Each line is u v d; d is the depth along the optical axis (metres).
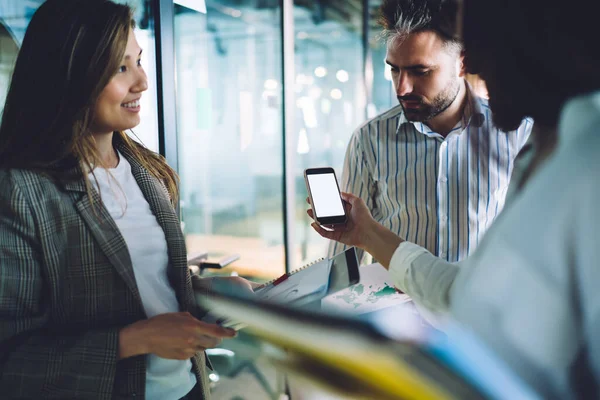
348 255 1.15
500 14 0.57
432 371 0.57
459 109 1.63
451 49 1.45
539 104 0.57
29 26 1.03
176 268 1.17
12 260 0.92
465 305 0.55
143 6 2.14
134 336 0.94
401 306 1.15
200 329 0.92
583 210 0.47
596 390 0.48
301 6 4.49
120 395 1.01
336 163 5.33
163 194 1.23
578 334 0.47
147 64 2.19
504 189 1.65
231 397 2.72
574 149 0.49
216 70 3.59
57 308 0.97
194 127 3.42
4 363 0.92
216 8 3.53
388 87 5.93
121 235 1.04
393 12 1.48
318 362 0.70
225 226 4.01
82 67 0.99
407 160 1.70
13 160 0.97
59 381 0.92
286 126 3.94
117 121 1.09
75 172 1.01
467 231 1.66
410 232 1.70
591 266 0.46
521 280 0.49
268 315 0.82
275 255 4.10
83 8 1.00
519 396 0.50
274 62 3.92
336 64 5.21
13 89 1.03
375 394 0.63
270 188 4.03
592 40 0.50
